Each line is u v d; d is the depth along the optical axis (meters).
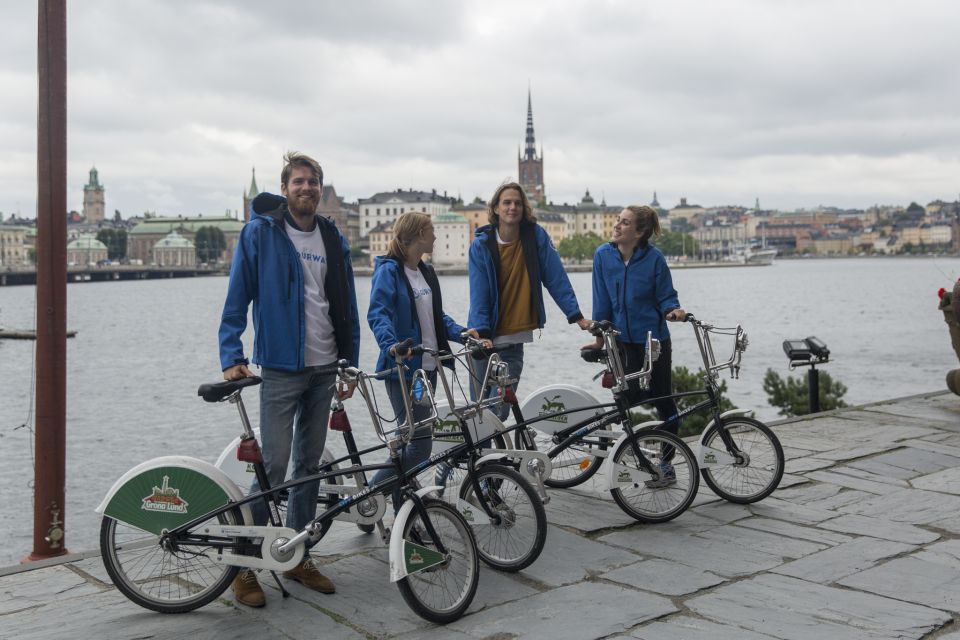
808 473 7.43
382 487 4.64
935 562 5.21
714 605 4.56
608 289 6.72
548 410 6.60
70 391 31.41
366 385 4.58
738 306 74.75
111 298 120.44
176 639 4.20
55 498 6.25
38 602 4.68
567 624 4.34
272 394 4.72
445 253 189.88
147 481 4.51
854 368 33.78
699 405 6.34
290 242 4.71
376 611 4.52
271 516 4.68
